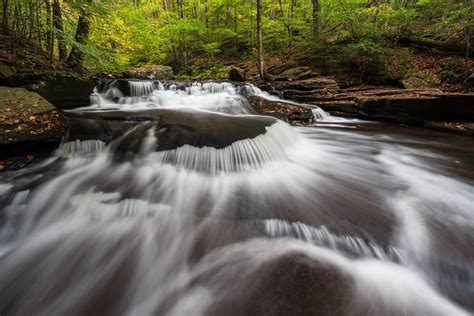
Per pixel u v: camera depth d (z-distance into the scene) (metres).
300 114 8.17
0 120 4.80
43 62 7.71
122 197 3.65
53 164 4.76
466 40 9.98
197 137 4.49
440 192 3.85
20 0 7.02
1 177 4.20
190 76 16.88
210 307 2.16
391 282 2.36
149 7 16.14
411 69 10.73
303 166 4.83
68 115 5.81
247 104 8.73
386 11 12.10
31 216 3.49
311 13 15.76
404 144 6.27
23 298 2.38
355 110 9.08
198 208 3.39
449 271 2.47
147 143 4.58
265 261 2.57
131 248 2.89
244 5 18.67
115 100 8.34
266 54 17.69
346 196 3.73
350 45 11.15
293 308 2.07
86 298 2.35
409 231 2.92
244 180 4.10
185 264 2.63
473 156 5.43
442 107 7.52
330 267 2.48
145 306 2.25
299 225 3.02
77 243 3.01
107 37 11.00
